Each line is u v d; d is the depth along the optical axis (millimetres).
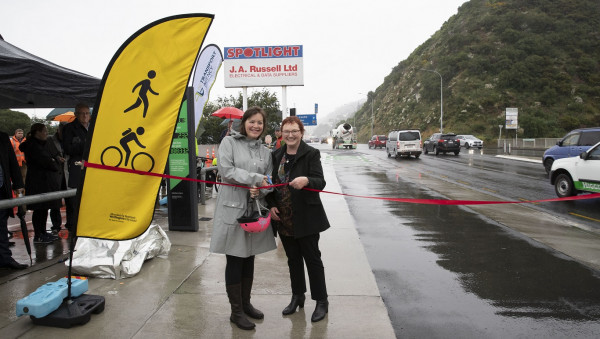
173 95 3098
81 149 5801
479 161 24875
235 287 3250
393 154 28438
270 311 3615
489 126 56156
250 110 3338
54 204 5754
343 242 6020
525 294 4195
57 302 3182
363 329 3289
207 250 5363
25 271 4496
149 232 4906
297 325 3342
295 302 3598
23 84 4008
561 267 5051
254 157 3342
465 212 8688
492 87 61812
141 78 3025
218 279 4305
